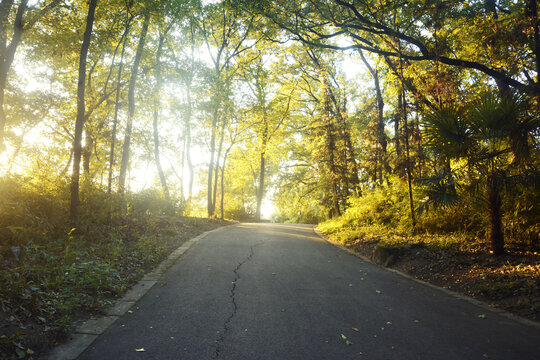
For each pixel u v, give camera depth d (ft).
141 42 53.06
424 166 38.45
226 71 77.46
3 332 11.49
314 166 82.12
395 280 23.26
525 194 24.94
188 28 70.23
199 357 11.59
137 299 17.92
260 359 11.52
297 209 116.26
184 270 24.72
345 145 71.61
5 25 35.86
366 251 34.06
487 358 11.68
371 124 62.59
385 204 47.24
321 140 72.49
